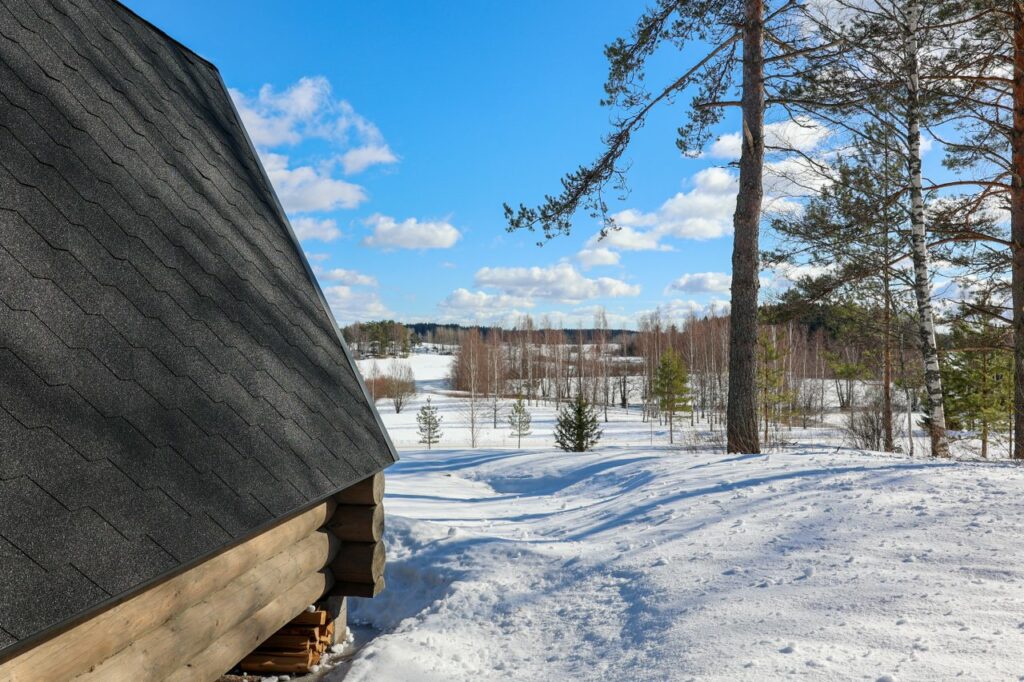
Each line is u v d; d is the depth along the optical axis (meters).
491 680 3.92
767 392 22.47
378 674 4.06
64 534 1.97
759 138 10.46
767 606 3.80
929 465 7.32
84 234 2.90
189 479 2.58
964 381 19.06
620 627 4.21
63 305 2.56
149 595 2.61
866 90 10.36
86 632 2.25
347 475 3.64
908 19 10.19
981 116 10.96
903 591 3.67
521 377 72.06
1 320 2.28
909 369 18.53
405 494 11.48
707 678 3.01
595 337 70.75
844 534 4.93
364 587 4.68
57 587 1.85
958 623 3.17
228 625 3.20
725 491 7.28
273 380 3.62
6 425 2.05
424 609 5.41
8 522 1.85
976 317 12.25
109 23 4.41
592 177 11.46
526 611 4.94
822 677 2.80
